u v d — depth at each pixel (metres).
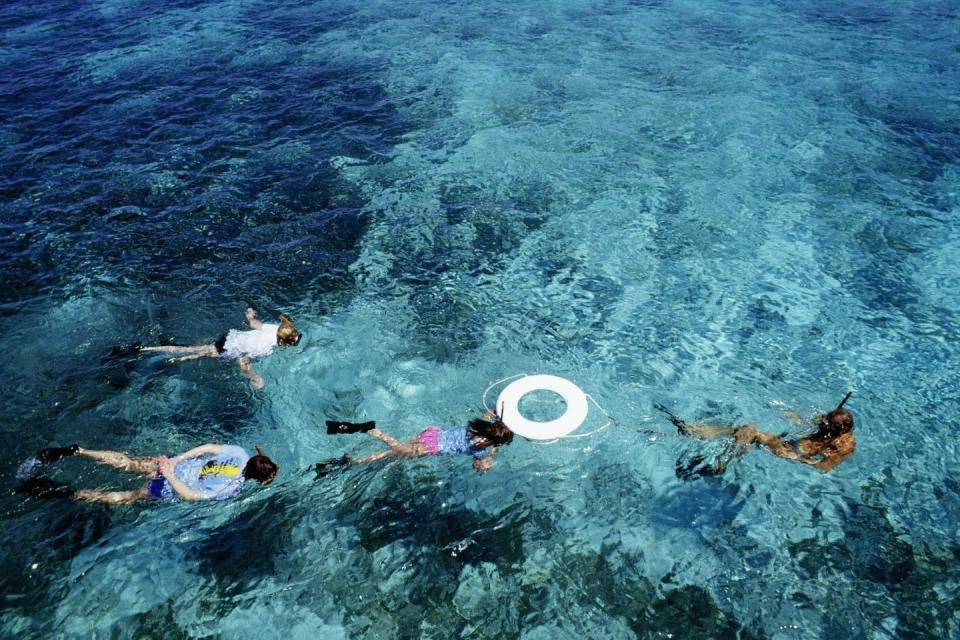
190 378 8.14
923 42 17.84
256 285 9.75
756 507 6.63
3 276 9.83
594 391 7.98
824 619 5.66
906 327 8.90
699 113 14.27
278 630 5.68
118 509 6.63
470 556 6.24
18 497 6.69
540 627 5.66
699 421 7.59
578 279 9.86
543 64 16.83
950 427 7.44
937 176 12.11
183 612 5.81
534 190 11.86
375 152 13.09
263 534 6.45
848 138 13.29
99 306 9.30
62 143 13.37
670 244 10.53
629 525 6.49
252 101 15.10
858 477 6.90
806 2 21.08
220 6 21.19
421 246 10.54
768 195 11.64
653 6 20.92
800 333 8.84
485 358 8.50
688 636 5.57
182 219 11.12
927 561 6.09
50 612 5.79
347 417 7.68
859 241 10.53
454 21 19.81
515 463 7.12
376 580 6.05
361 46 18.08
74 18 20.19
